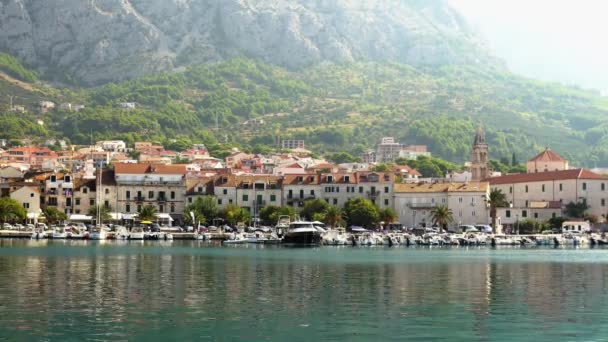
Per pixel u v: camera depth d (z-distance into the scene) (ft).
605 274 504.02
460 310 347.15
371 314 336.08
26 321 314.35
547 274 502.79
